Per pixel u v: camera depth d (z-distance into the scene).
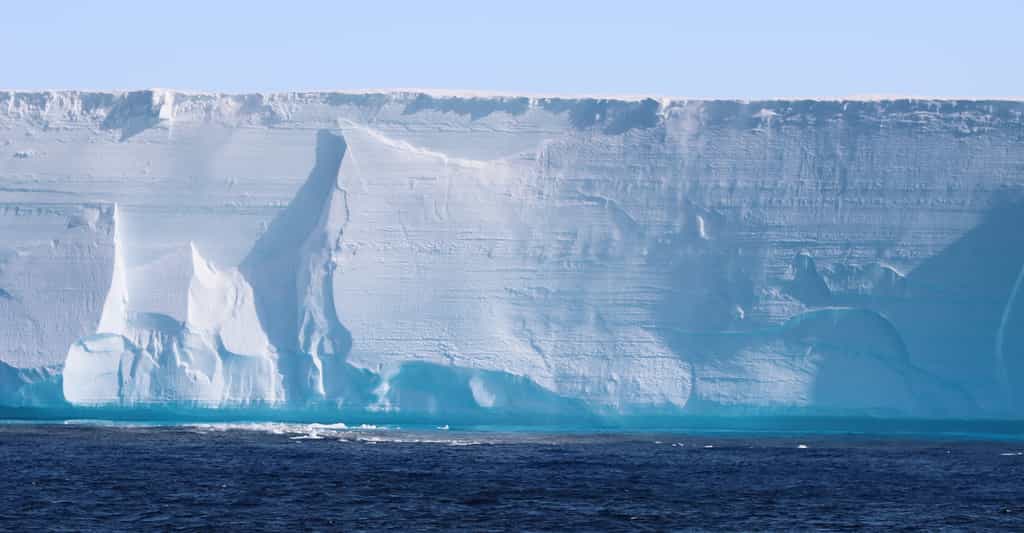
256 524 45.19
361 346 77.44
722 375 77.75
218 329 78.19
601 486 54.44
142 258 79.50
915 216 77.75
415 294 78.25
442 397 78.38
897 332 77.12
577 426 78.50
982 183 77.62
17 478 54.25
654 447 69.38
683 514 48.00
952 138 77.88
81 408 78.12
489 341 78.00
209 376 77.81
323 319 77.88
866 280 77.50
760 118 79.19
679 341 78.25
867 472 59.56
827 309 77.56
